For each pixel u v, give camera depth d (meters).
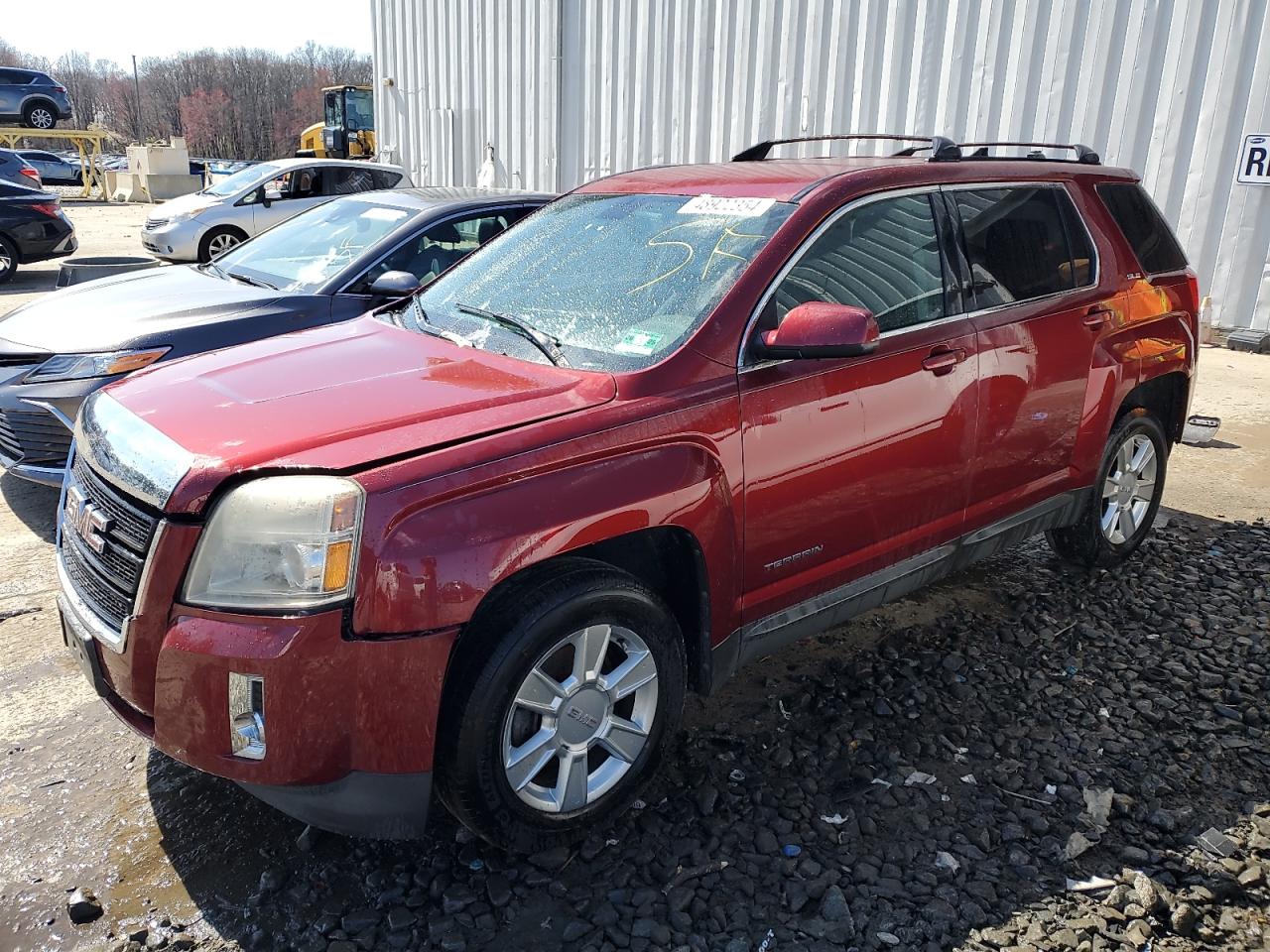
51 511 5.30
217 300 5.34
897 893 2.62
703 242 3.29
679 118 12.46
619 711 2.87
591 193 4.00
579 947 2.44
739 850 2.78
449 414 2.64
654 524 2.70
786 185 3.41
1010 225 3.88
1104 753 3.28
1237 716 3.48
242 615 2.32
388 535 2.32
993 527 3.85
